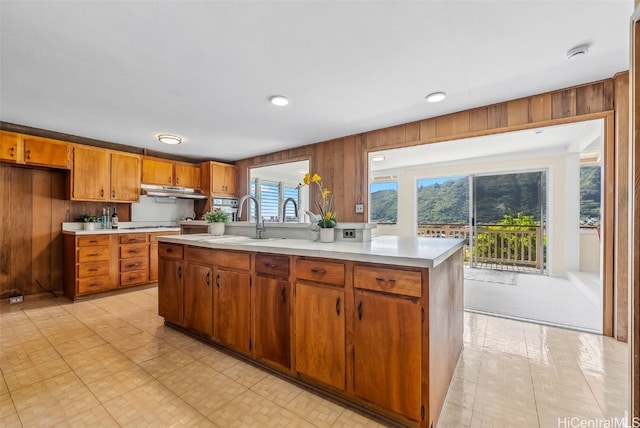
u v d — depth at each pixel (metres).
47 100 2.75
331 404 1.61
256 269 1.99
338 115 3.22
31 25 1.68
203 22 1.68
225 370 1.96
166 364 2.04
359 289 1.53
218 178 5.28
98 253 3.71
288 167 6.56
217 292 2.25
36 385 1.79
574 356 2.12
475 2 1.54
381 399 1.47
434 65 2.19
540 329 2.63
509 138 4.20
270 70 2.25
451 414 1.52
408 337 1.39
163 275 2.74
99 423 1.46
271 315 1.91
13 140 3.28
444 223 6.11
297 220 3.04
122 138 4.09
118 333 2.58
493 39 1.86
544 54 2.04
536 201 5.13
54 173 3.83
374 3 1.54
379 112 3.13
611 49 1.98
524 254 5.24
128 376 1.89
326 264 1.66
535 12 1.62
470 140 4.31
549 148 4.86
